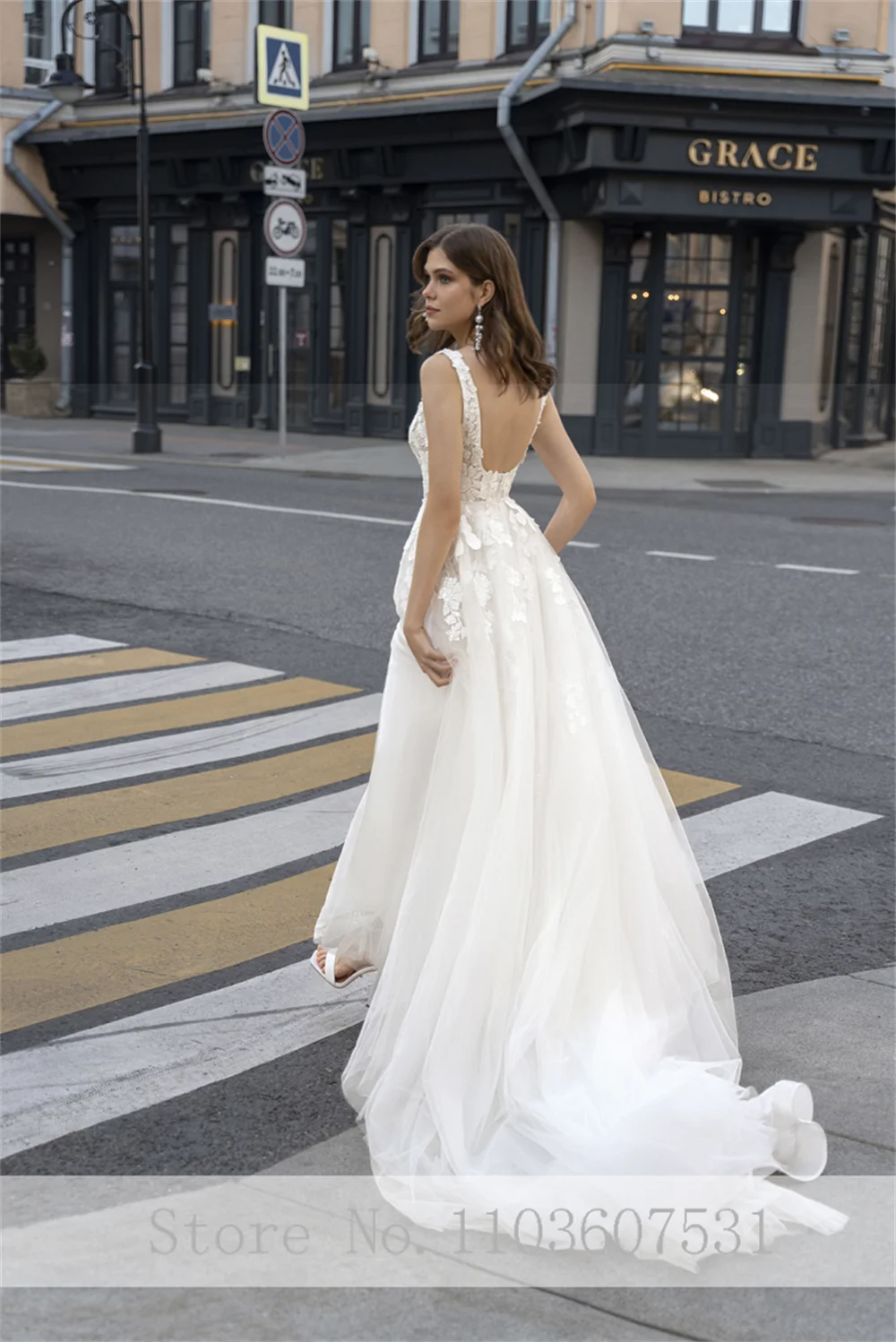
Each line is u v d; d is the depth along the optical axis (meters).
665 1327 2.40
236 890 4.46
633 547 12.48
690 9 20.44
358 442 24.22
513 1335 2.37
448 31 23.17
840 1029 3.56
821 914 4.45
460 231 3.16
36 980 3.79
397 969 3.15
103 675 7.33
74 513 13.39
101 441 23.12
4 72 27.38
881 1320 2.43
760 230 22.36
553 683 3.24
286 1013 3.63
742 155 20.64
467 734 3.15
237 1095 3.21
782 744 6.43
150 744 6.10
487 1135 2.92
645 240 22.16
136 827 5.03
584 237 22.14
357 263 24.70
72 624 8.59
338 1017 3.62
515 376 3.20
